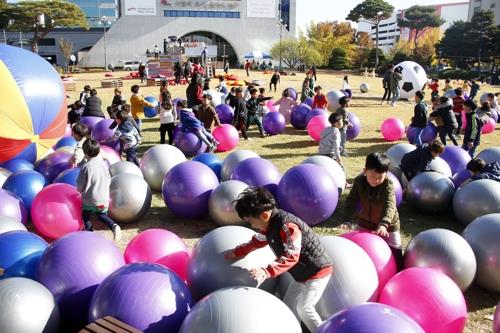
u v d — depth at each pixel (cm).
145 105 1366
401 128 1377
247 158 782
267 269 350
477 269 528
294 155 1220
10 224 559
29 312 368
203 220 757
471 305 514
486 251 520
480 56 6650
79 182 622
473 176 759
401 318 310
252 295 339
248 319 319
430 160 820
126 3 6731
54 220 630
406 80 2578
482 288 545
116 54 6812
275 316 328
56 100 981
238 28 7081
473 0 9356
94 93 1413
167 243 498
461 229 730
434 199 754
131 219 714
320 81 4144
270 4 7100
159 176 870
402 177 864
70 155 880
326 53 7119
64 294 421
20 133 916
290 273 387
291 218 368
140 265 399
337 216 762
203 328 318
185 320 337
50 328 379
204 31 7062
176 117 1587
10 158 938
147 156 889
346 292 404
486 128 1555
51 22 6450
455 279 491
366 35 9600
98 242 452
